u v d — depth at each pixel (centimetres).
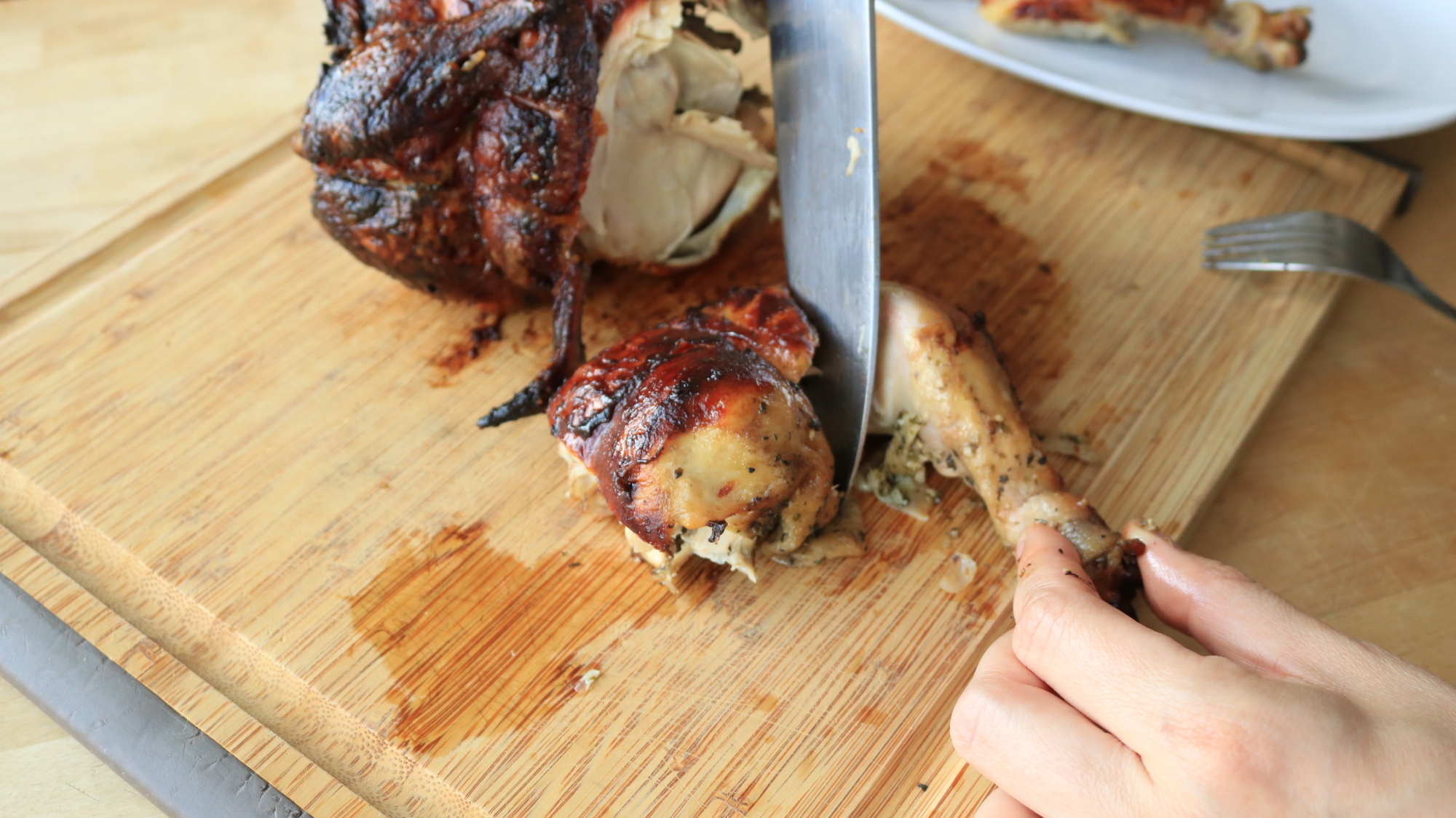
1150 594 49
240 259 63
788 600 54
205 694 51
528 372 60
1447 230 67
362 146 55
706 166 61
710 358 52
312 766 50
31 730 51
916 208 67
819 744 50
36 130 70
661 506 51
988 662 48
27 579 53
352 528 55
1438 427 60
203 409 58
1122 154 69
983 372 54
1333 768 42
